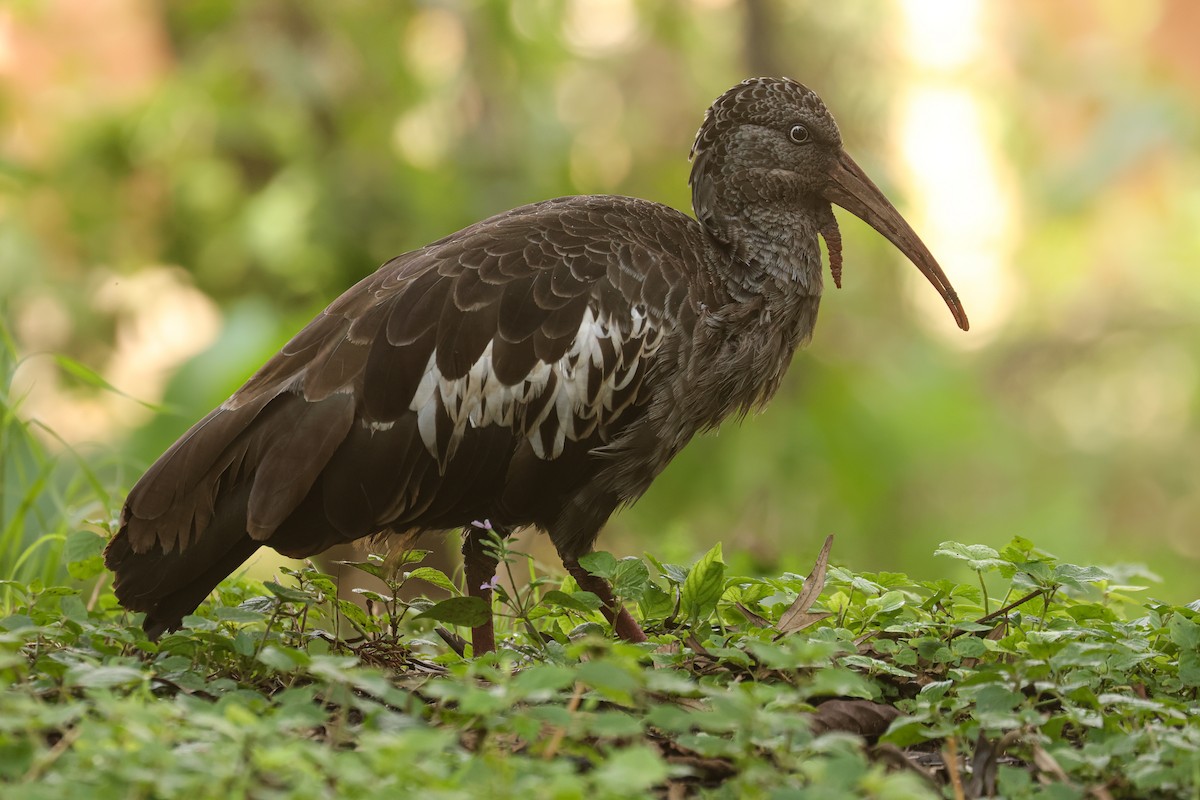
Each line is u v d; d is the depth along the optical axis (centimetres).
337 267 1814
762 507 1802
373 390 840
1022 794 638
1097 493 2348
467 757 642
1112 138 2303
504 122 1931
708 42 2116
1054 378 2481
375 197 1814
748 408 1005
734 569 1197
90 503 1183
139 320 1934
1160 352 2444
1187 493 2361
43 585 926
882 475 1866
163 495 823
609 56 2159
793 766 627
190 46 2020
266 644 820
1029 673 721
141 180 1889
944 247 2534
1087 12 2477
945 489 2145
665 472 1772
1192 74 2475
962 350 2473
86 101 1931
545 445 884
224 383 1644
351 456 838
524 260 883
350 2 1920
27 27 2028
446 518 900
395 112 1909
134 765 564
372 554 954
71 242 1912
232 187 1875
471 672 658
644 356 902
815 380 1873
